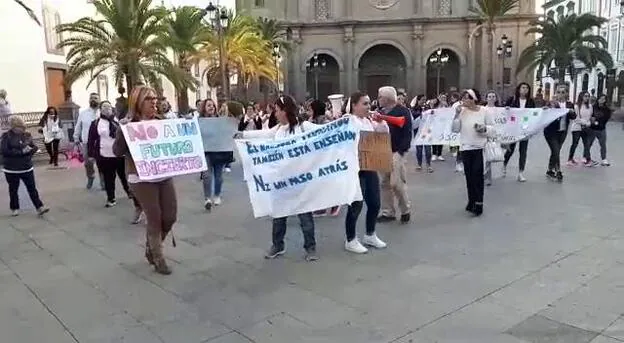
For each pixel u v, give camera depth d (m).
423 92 49.47
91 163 10.21
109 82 27.77
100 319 4.16
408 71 49.62
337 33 50.28
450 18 48.06
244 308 4.29
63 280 5.06
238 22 32.03
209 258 5.63
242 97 35.06
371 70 53.62
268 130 5.69
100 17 26.55
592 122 11.74
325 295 4.50
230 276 5.04
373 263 5.29
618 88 39.78
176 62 28.73
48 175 12.54
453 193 8.97
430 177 10.88
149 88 5.51
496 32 46.34
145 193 5.15
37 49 21.16
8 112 15.77
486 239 6.02
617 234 6.07
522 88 10.04
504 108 9.59
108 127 8.28
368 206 5.75
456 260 5.30
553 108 9.66
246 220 7.35
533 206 7.69
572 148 12.18
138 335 3.87
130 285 4.88
